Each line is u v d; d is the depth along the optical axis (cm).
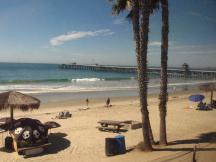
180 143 1524
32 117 2497
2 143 1645
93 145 1600
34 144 1462
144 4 1285
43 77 9569
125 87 5631
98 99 3900
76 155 1435
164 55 1436
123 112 2706
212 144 1477
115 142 1399
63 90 4909
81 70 14450
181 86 6512
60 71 13438
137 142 1645
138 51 1368
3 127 1592
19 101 1524
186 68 11106
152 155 1304
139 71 1348
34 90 4828
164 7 1379
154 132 1872
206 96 4300
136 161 1232
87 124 2130
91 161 1330
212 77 9819
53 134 1836
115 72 12725
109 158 1348
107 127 1938
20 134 1456
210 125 2077
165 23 1385
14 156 1435
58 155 1442
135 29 1368
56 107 3169
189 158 1236
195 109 2858
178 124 2111
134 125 1962
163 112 1482
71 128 1998
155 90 5362
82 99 3881
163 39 1409
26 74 10769
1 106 1514
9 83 6044
